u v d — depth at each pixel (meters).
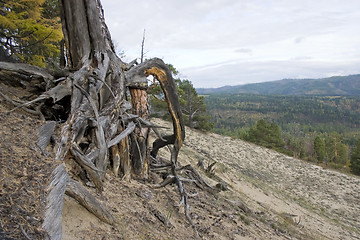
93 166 4.05
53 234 2.27
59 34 10.82
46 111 4.73
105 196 4.42
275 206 13.94
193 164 14.73
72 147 3.91
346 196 26.77
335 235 12.44
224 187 9.22
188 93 35.47
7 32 10.58
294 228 10.01
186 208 5.58
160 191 6.44
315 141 59.19
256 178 25.27
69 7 4.77
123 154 5.83
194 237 4.88
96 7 5.06
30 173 2.66
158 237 4.09
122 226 3.74
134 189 5.55
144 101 6.72
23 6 10.76
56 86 4.22
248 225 7.21
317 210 18.59
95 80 4.76
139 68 6.30
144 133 6.60
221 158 27.47
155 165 7.67
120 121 5.63
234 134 100.25
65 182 2.94
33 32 10.34
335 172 35.47
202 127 37.72
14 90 4.33
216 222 6.15
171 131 27.56
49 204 2.46
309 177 31.50
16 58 10.88
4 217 2.05
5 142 2.91
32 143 3.16
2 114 3.45
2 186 2.33
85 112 4.27
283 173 31.41
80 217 3.39
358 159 48.25
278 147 46.91
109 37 5.78
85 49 4.96
